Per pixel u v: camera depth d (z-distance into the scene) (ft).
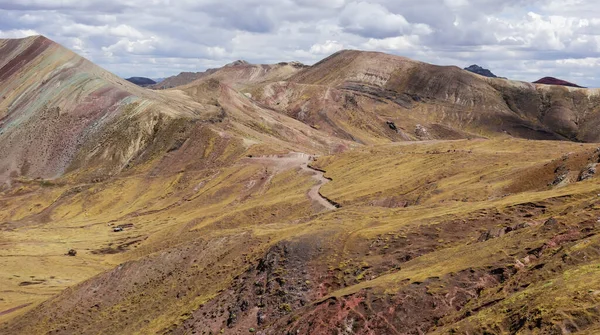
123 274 257.96
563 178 233.55
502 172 300.61
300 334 134.41
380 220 222.28
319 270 181.27
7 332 245.04
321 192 426.92
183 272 237.86
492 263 128.26
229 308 182.60
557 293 88.28
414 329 119.03
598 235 111.75
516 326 86.79
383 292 133.49
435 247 171.94
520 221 169.37
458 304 120.16
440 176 360.48
